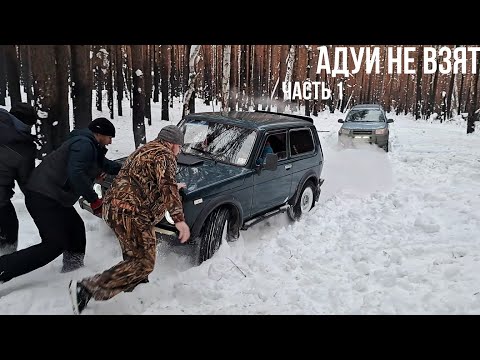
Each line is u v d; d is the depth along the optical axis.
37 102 9.05
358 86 53.19
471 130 21.97
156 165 3.46
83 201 5.23
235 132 6.02
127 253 3.59
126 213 3.50
